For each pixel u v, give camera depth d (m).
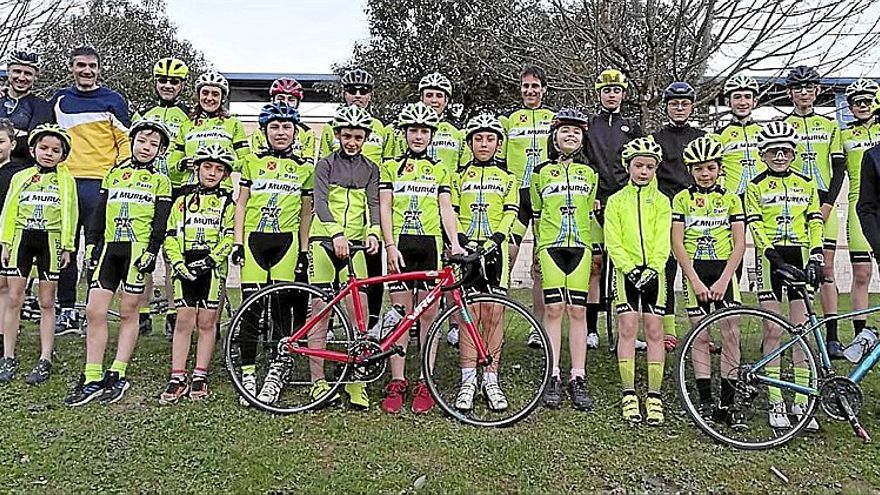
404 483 3.19
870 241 4.13
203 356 4.38
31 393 4.30
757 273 4.37
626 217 4.18
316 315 4.14
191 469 3.28
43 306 4.68
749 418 3.91
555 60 7.57
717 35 6.48
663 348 4.15
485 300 4.14
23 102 5.58
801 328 3.82
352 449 3.54
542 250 4.45
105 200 4.41
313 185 4.41
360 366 4.04
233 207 4.53
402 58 15.50
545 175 4.48
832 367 3.87
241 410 4.07
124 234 4.34
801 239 4.35
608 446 3.65
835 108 6.59
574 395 4.25
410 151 4.46
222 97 5.41
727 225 4.31
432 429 3.84
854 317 4.58
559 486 3.21
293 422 3.89
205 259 4.28
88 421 3.84
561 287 4.38
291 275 4.39
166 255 4.53
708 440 3.75
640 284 4.06
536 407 4.14
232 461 3.36
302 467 3.32
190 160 5.18
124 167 4.45
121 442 3.56
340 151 4.34
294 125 4.52
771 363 3.89
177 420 3.88
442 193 4.38
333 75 16.78
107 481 3.15
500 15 13.41
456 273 4.14
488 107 14.40
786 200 4.35
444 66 14.68
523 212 4.88
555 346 4.37
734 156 5.12
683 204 4.35
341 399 4.29
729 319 3.99
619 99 5.11
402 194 4.34
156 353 5.31
